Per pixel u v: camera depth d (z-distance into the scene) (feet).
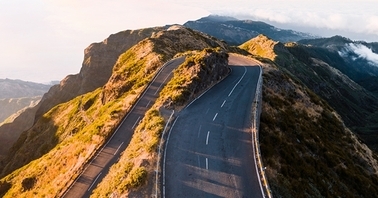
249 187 71.51
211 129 100.68
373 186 111.04
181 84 132.57
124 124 138.92
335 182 101.35
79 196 99.19
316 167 103.19
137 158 83.66
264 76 156.15
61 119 338.75
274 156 92.38
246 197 68.13
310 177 92.63
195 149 88.02
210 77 144.56
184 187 71.31
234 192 69.67
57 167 144.56
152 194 68.64
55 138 296.71
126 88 207.92
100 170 110.73
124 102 164.66
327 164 111.55
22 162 305.94
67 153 150.82
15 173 206.18
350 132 156.04
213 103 123.24
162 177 75.00
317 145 118.01
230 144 90.89
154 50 262.67
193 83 131.85
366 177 119.14
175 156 84.33
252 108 116.88
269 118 115.14
